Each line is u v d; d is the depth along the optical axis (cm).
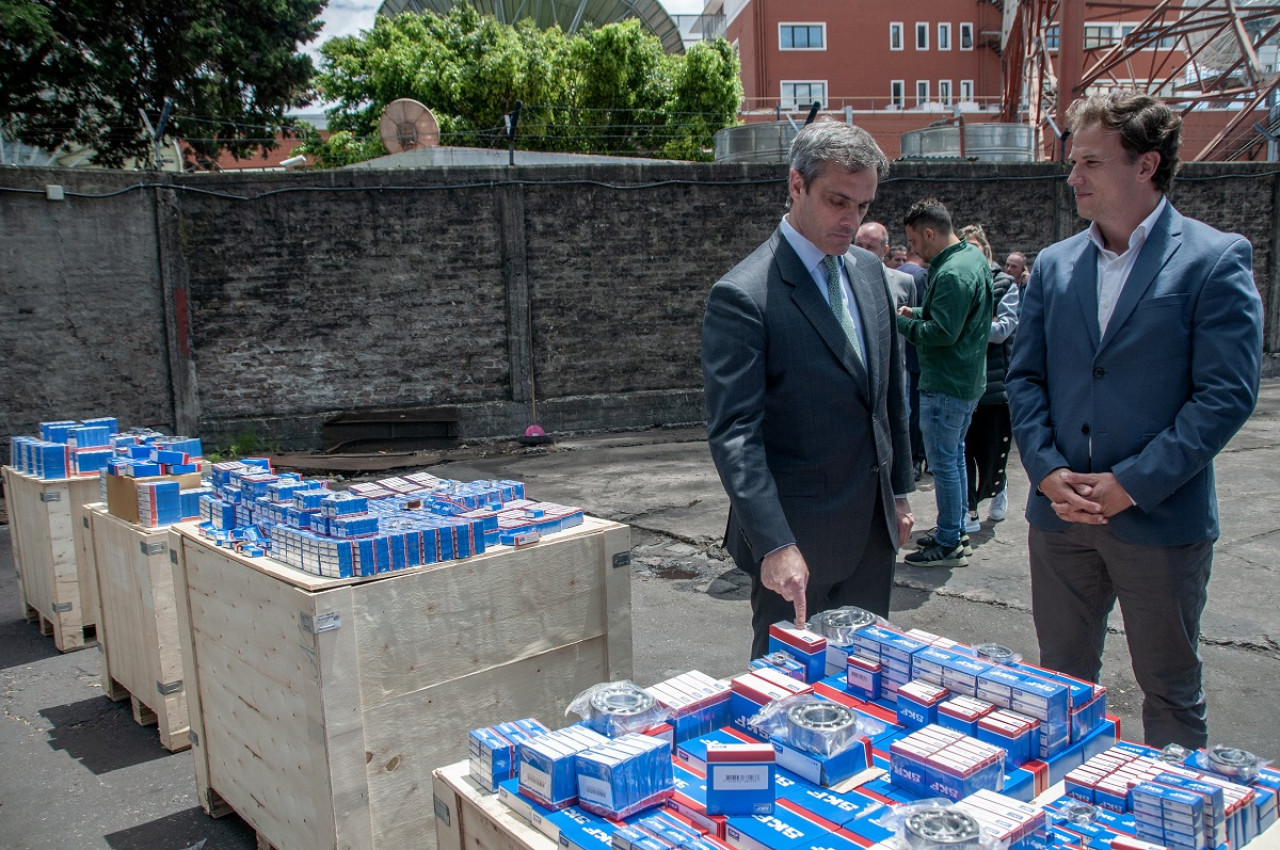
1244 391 202
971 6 3675
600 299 1013
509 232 971
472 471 841
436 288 966
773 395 235
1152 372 211
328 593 220
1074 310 226
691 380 1052
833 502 238
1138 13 3612
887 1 3644
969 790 146
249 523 286
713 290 237
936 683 178
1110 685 358
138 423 890
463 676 246
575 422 1017
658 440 967
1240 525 555
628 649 280
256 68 1662
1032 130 1272
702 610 466
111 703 393
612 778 149
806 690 179
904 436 263
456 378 984
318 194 922
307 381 944
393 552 232
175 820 298
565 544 263
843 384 233
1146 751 164
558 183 980
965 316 459
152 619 341
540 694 262
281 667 238
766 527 212
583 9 2595
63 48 1356
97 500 455
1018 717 163
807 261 233
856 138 217
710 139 2320
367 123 2281
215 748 287
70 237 845
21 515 483
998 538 562
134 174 864
